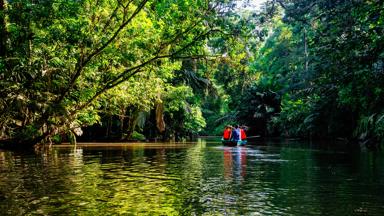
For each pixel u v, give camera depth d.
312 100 36.78
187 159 15.30
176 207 6.61
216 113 64.94
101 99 23.70
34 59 18.09
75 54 18.50
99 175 10.33
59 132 20.75
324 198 7.39
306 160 14.83
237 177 10.11
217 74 32.94
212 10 17.12
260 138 43.66
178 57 18.20
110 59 21.11
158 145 26.41
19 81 18.25
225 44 17.95
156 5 17.17
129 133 33.88
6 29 17.28
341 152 19.12
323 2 23.53
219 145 26.86
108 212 6.25
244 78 35.31
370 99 22.64
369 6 19.05
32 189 8.16
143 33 18.44
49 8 16.44
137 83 23.75
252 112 50.09
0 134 18.56
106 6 18.02
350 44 20.14
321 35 23.25
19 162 13.44
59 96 18.67
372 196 7.56
